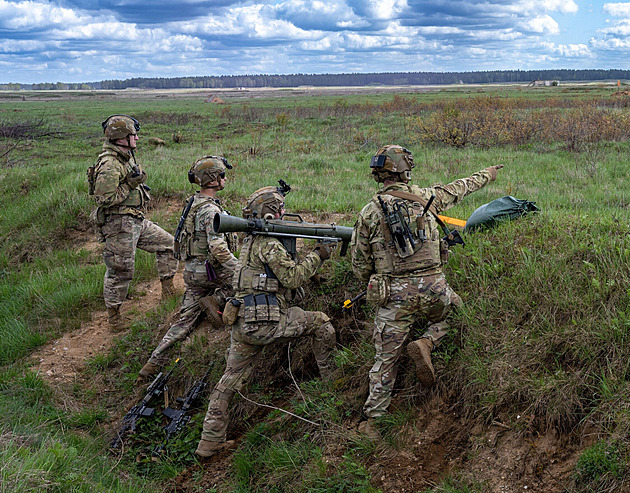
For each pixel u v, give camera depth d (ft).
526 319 11.60
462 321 12.00
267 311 12.48
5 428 12.51
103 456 13.21
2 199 32.37
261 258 12.58
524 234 14.55
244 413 14.34
